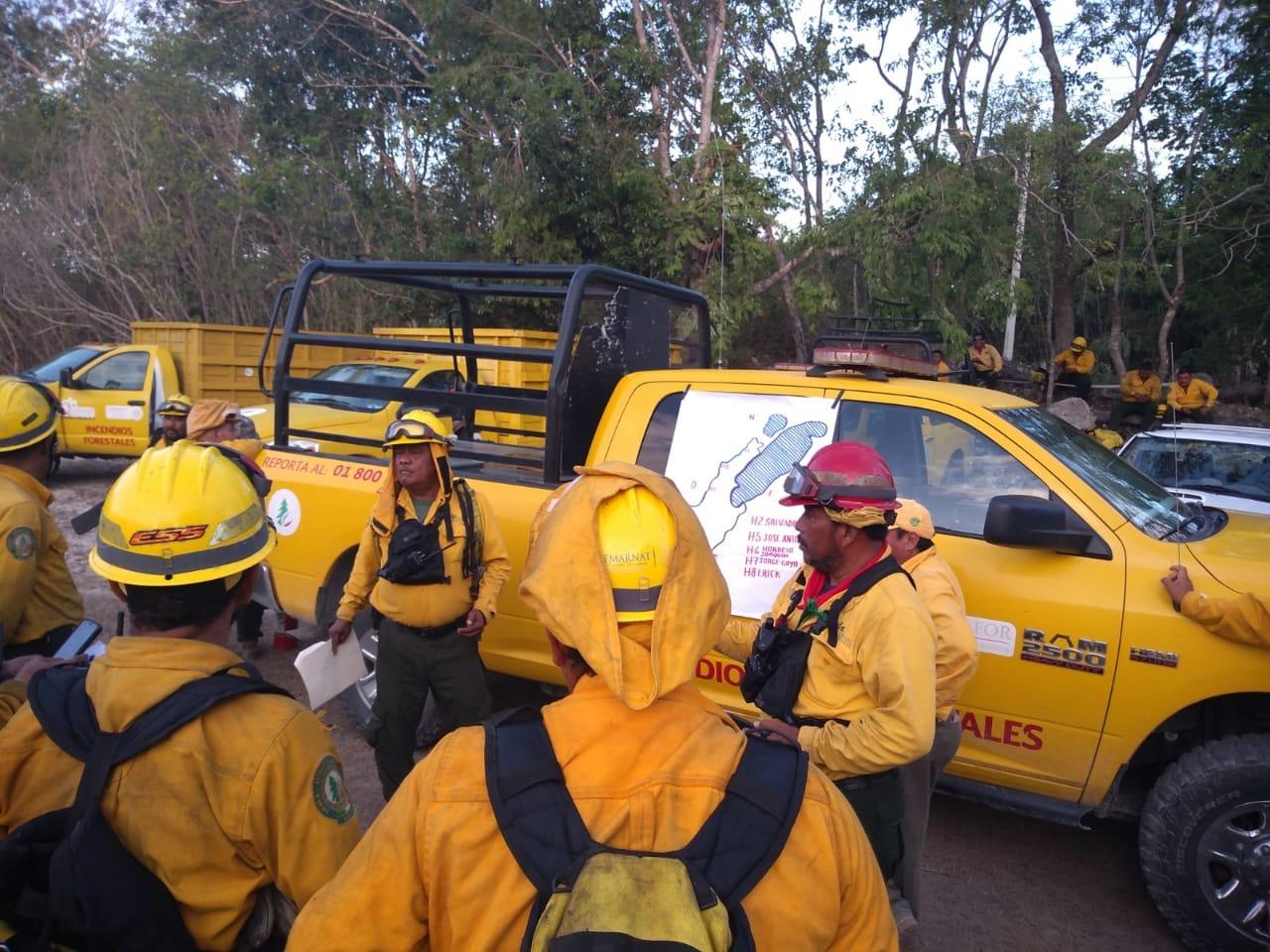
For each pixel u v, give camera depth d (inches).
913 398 155.1
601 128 629.3
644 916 43.8
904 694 89.4
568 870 45.8
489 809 48.4
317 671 147.6
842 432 157.5
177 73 842.2
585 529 52.2
